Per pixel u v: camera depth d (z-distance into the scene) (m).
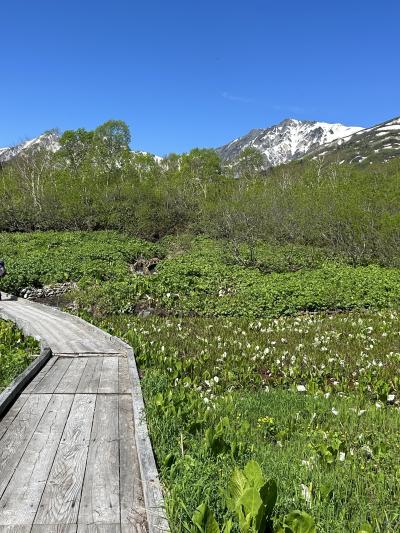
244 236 29.91
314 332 13.06
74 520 3.64
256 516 3.22
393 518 3.72
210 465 4.30
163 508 3.62
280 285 18.62
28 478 4.28
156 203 41.09
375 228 27.08
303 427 6.37
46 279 21.38
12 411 6.07
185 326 14.11
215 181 54.81
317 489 4.09
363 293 17.91
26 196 42.22
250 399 7.72
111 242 33.06
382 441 5.64
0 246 30.52
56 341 11.01
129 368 8.35
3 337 11.20
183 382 8.73
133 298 17.45
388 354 10.63
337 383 9.06
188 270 22.12
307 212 30.19
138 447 4.77
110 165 54.28
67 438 5.21
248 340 12.26
